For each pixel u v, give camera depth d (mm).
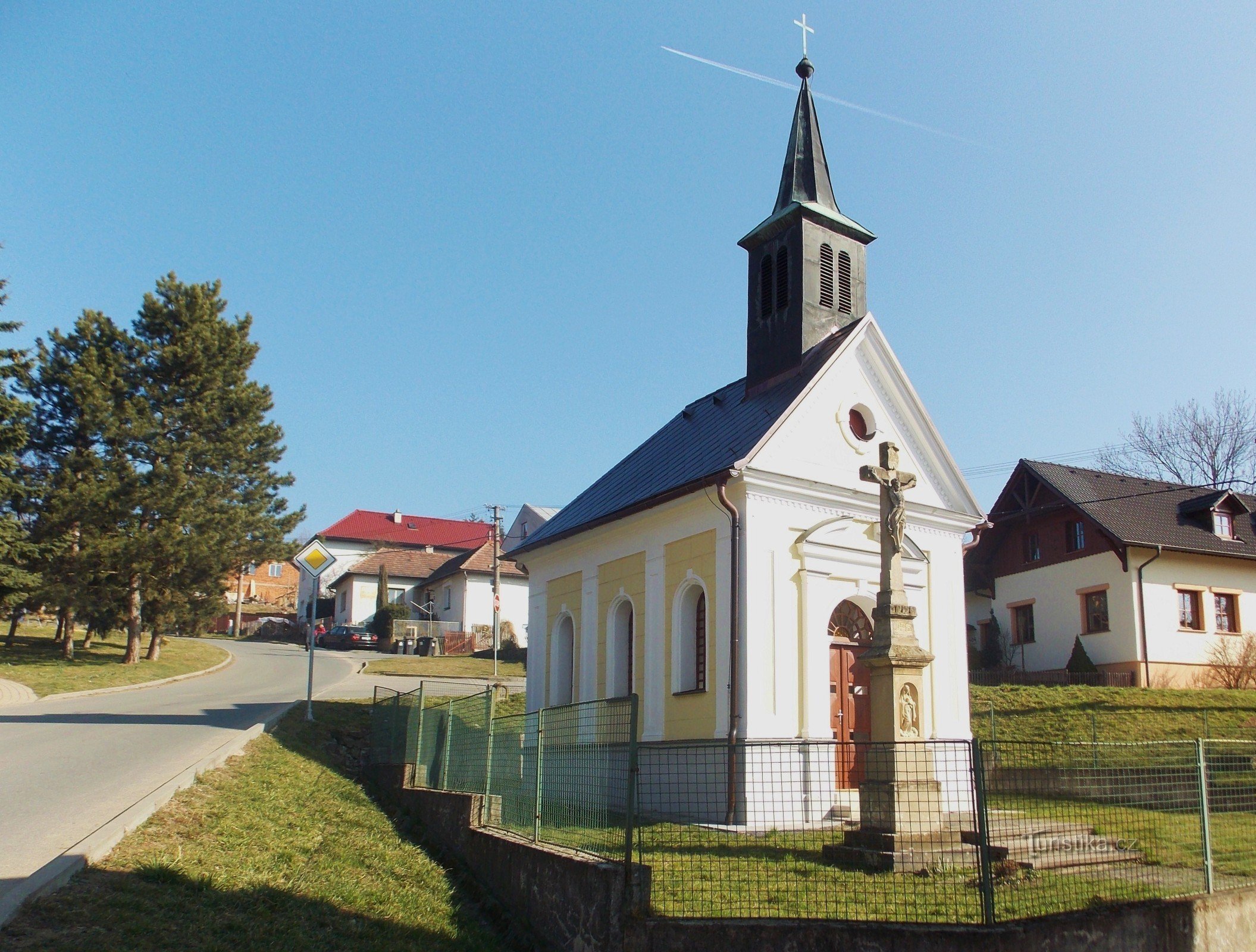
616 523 20625
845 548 18219
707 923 8656
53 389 40094
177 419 41344
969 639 43344
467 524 99562
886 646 13016
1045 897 9828
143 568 38469
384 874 11102
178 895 8195
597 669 21172
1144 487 40438
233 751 15742
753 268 22109
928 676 19234
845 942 8484
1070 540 38469
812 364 19859
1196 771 11305
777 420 17938
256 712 24062
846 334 19750
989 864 8812
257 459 45031
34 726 19500
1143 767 12109
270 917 8414
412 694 17406
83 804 10695
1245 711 28156
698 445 20859
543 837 10969
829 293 21031
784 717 16750
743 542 17188
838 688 18109
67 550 37625
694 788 15586
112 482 37938
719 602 17391
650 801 13438
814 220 21094
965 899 9734
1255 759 15445
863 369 19750
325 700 28812
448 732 14984
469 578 65375
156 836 9680
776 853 12039
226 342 42906
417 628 62719
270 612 94812
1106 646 36156
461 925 10086
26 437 33812
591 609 21734
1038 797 12070
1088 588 37188
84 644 48094
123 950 6785
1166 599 35875
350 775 18562
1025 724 26359
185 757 14648
